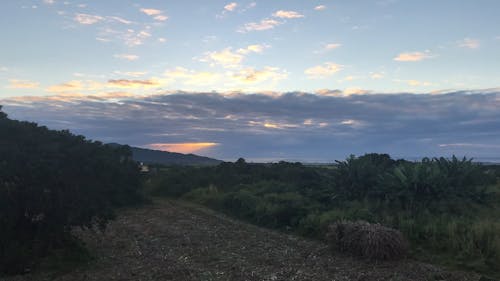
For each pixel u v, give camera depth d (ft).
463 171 47.75
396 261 29.30
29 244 28.04
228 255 32.37
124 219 51.19
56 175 28.02
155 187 82.33
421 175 43.75
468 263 27.81
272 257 31.55
